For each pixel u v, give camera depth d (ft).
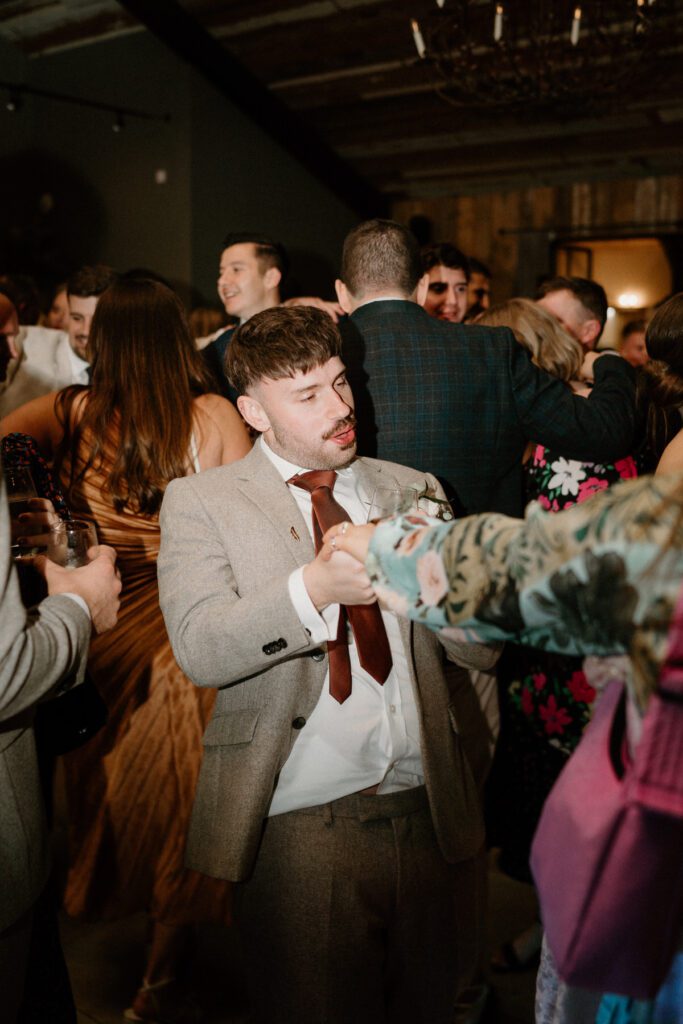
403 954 5.01
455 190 23.07
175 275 20.98
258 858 4.83
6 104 23.35
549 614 2.92
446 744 4.95
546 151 20.51
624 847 2.90
